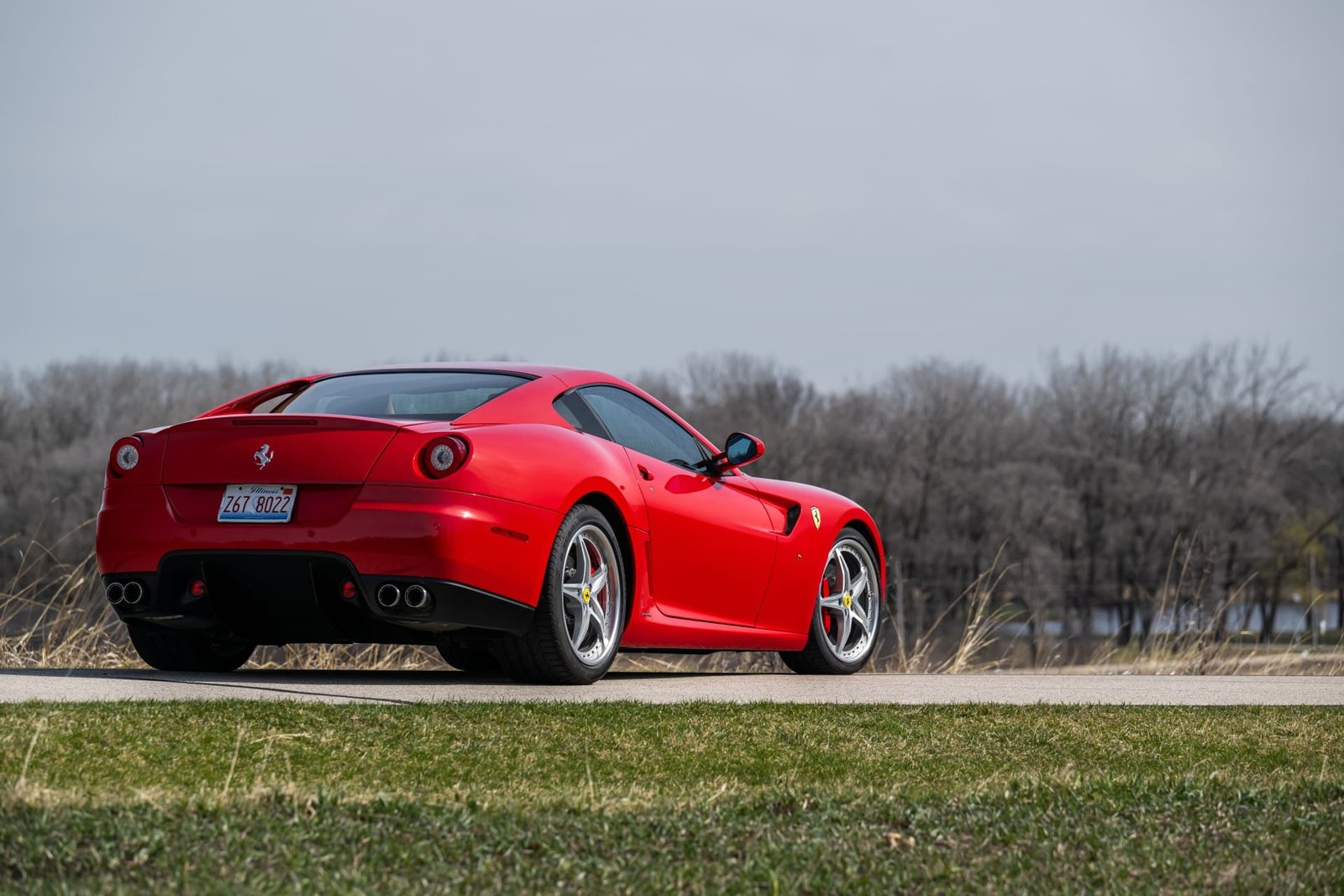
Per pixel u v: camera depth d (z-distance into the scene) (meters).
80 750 6.75
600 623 10.95
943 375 135.88
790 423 137.25
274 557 9.83
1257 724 9.10
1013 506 127.25
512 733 7.82
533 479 10.26
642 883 4.87
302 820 5.48
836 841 5.48
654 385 141.12
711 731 8.17
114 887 4.55
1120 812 6.09
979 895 4.85
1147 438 138.12
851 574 14.23
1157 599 20.19
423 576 9.66
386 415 10.66
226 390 123.81
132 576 10.31
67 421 120.50
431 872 4.91
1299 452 134.75
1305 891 4.91
